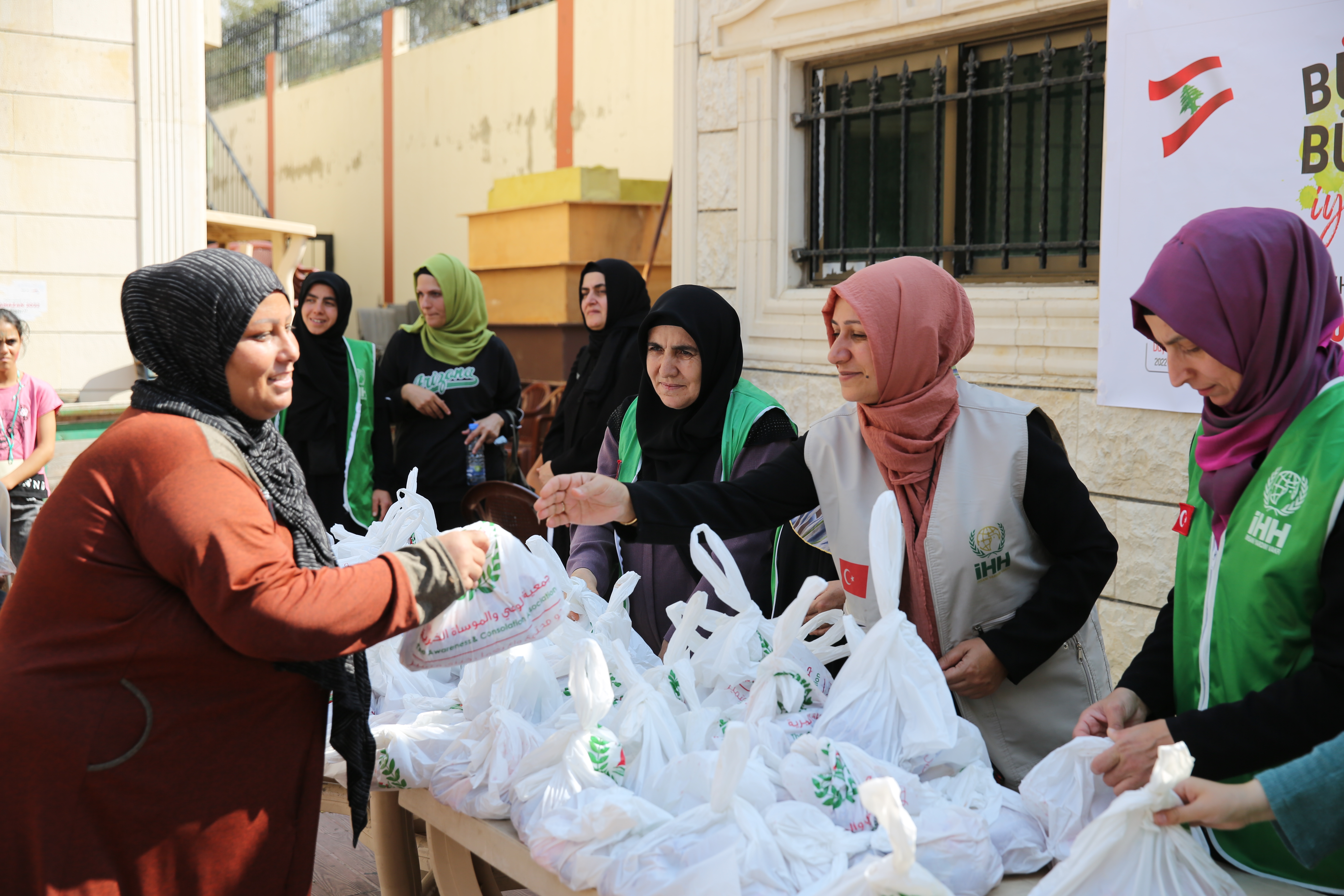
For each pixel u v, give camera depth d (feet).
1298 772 3.94
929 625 6.15
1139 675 5.31
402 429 16.01
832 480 6.48
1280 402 4.56
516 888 7.98
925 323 5.91
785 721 5.36
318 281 14.70
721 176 15.97
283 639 4.42
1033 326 12.40
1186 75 10.63
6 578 13.12
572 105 31.24
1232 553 4.69
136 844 4.59
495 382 16.19
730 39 15.51
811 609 6.86
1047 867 4.58
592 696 4.93
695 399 8.46
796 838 4.33
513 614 5.20
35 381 14.64
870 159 14.43
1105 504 11.76
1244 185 10.30
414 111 38.40
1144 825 4.04
